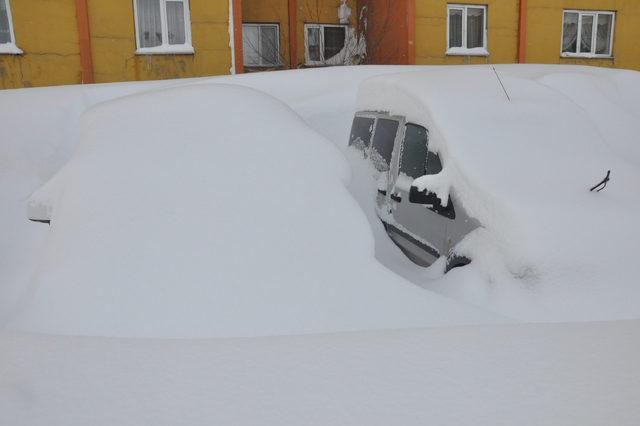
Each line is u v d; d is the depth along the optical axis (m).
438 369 1.53
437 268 3.35
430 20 14.84
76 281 2.50
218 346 1.75
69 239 2.70
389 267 3.50
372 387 1.43
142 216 2.71
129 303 2.40
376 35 16.38
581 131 3.77
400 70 8.80
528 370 1.51
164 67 13.28
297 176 2.97
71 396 1.41
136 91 8.21
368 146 4.70
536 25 15.50
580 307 2.66
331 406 1.35
